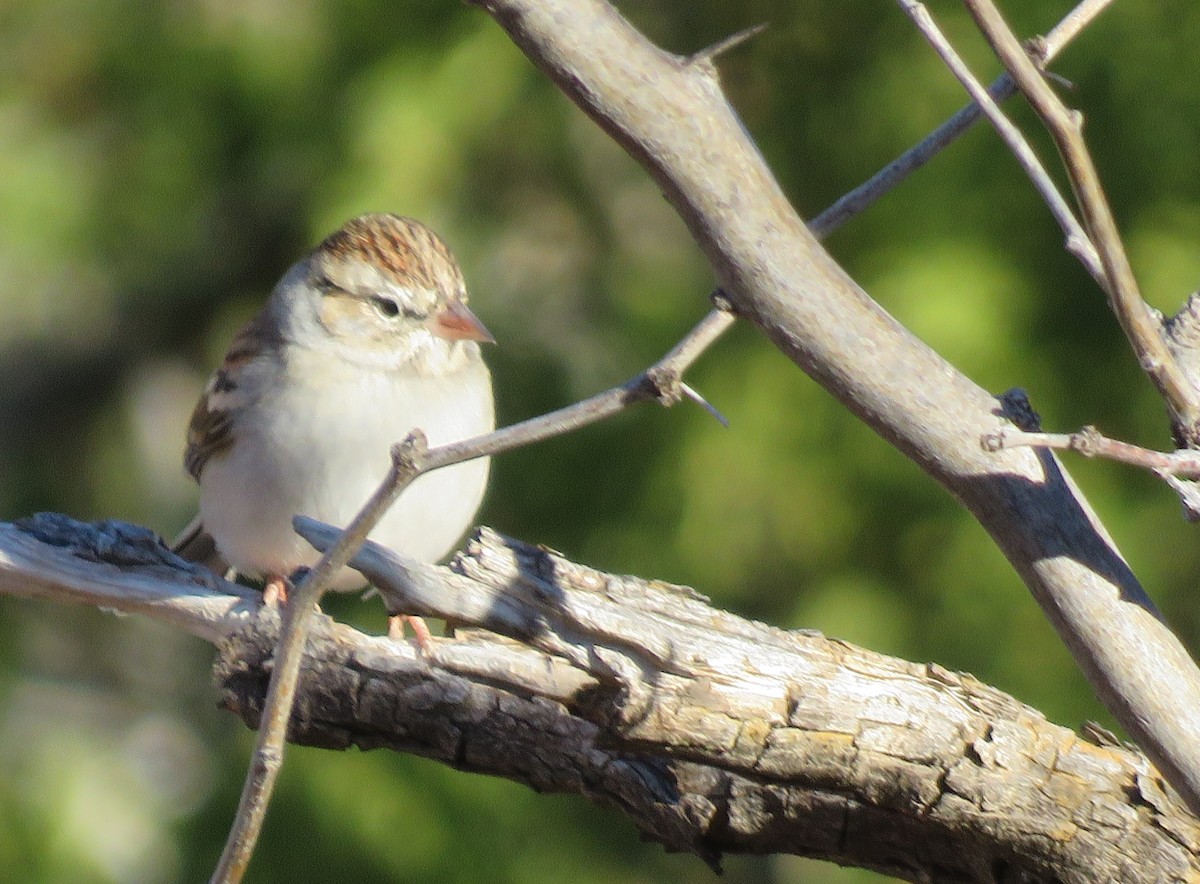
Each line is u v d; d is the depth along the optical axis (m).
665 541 11.81
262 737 3.94
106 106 14.29
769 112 12.10
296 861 11.64
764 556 11.74
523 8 3.47
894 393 3.88
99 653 16.64
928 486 11.31
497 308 12.96
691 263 12.81
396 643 4.90
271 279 16.36
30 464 17.08
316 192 12.62
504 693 4.90
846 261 11.23
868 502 11.49
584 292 13.02
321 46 12.98
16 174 14.40
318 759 11.71
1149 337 3.65
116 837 15.30
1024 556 3.92
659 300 12.50
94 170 14.49
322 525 4.65
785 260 3.74
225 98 13.47
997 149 11.02
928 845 4.94
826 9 12.01
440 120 12.20
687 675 4.63
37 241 14.43
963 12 11.30
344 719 4.95
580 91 3.54
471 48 12.27
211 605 5.36
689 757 4.71
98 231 14.54
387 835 11.67
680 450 11.77
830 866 12.17
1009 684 11.14
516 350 12.88
